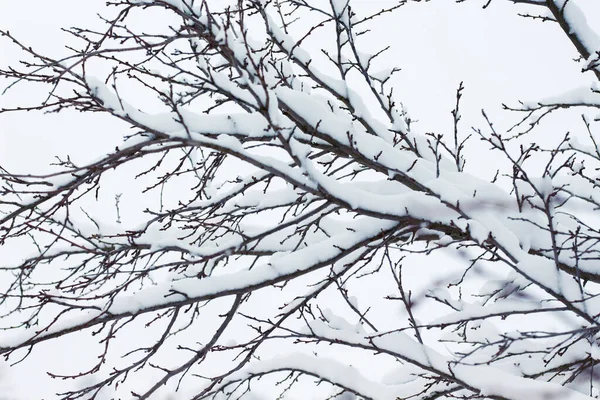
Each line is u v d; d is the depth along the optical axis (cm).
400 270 303
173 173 388
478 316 306
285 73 429
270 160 275
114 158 265
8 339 291
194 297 299
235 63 261
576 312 279
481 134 300
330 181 294
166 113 278
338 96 428
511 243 298
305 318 329
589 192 377
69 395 307
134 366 317
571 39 413
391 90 424
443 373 301
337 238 321
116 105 264
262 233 315
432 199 318
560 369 353
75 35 306
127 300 297
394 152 336
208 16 275
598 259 320
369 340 311
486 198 337
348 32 427
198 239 402
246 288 305
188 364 320
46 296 289
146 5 308
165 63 281
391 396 341
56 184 286
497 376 292
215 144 259
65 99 264
